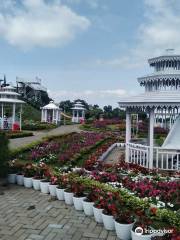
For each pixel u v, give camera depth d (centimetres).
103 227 802
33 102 7844
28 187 1168
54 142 2386
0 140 1216
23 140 2923
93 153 1978
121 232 728
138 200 831
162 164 1526
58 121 6362
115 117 7862
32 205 960
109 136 3275
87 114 8138
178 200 949
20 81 8525
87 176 1209
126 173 1368
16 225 802
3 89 4756
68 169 1422
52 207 947
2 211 903
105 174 1212
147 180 1160
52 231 771
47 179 1118
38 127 4541
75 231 775
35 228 787
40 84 9019
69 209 932
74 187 977
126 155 1712
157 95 1518
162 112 2050
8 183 1227
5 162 1216
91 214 880
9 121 4150
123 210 785
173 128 1619
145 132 3731
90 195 909
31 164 1271
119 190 920
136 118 3766
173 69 2091
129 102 1611
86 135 3105
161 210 787
